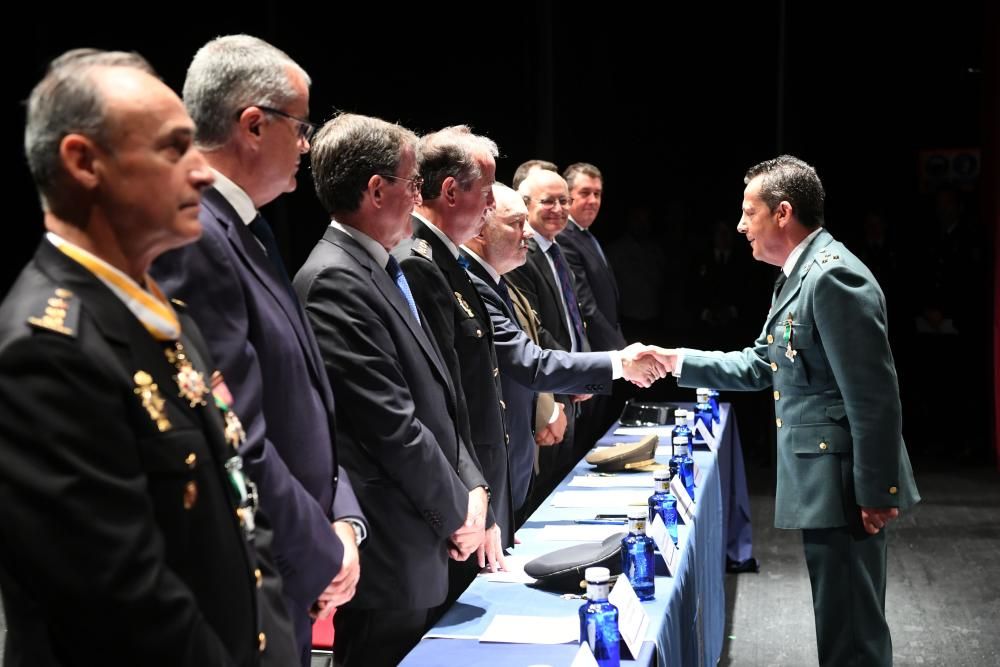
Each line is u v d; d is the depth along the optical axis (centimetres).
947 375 652
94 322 108
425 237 256
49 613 104
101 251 114
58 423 101
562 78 720
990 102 634
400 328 207
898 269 662
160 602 105
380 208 208
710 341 675
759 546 485
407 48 699
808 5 738
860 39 740
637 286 682
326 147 208
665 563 220
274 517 151
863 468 259
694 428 368
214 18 653
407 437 197
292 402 163
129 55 119
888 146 752
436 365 213
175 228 116
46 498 99
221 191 164
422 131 704
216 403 126
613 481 319
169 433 112
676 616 208
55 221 114
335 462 173
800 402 272
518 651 180
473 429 256
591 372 315
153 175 113
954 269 646
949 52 734
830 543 269
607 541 221
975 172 738
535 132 698
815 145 757
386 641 209
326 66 699
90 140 111
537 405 359
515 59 696
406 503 202
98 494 102
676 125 764
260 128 163
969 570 440
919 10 733
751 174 286
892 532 501
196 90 164
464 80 700
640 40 756
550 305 414
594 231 775
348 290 200
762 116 758
